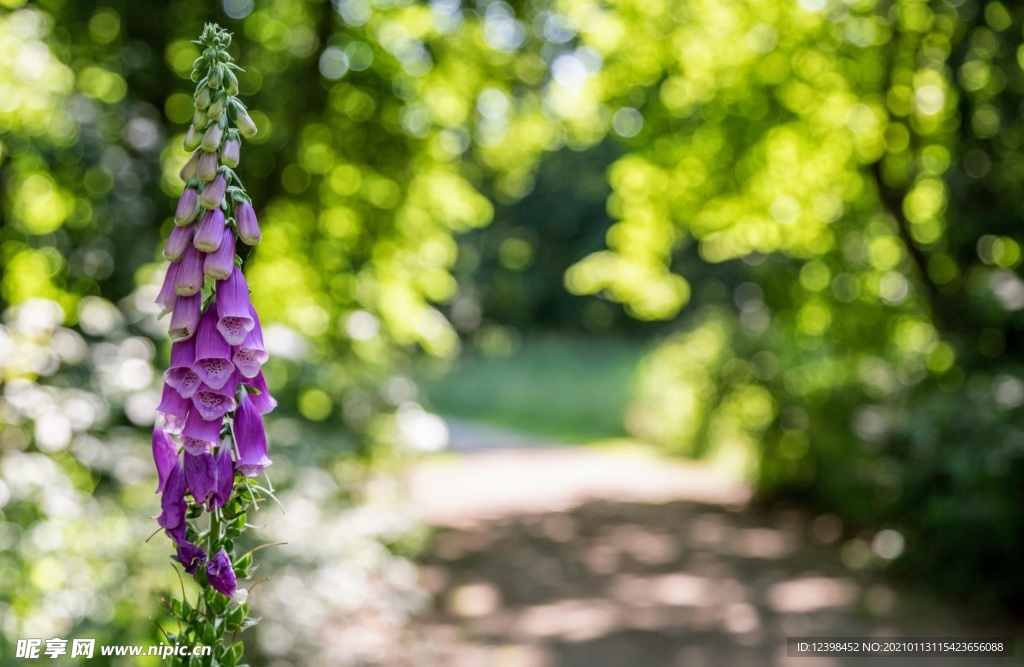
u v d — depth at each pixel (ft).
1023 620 25.79
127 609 13.42
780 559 33.73
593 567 32.48
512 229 125.39
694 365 54.90
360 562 22.07
